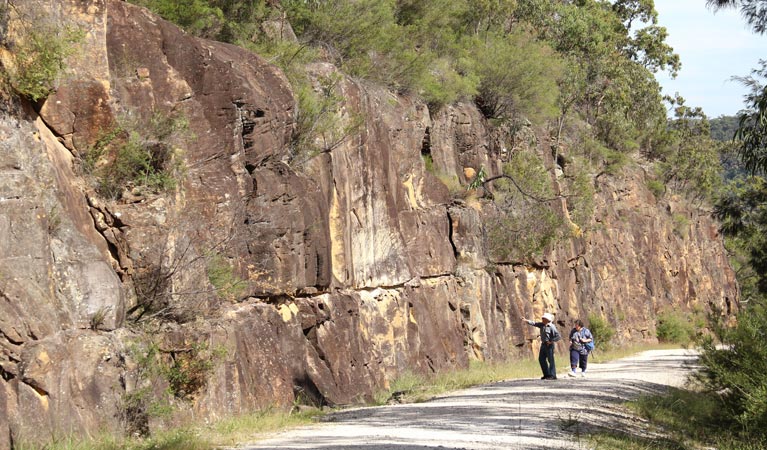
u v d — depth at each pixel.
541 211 41.41
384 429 15.43
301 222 21.92
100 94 15.91
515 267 40.66
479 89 43.66
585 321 49.09
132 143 16.19
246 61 21.72
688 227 74.50
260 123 20.64
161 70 17.78
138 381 14.55
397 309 28.27
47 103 15.30
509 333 38.28
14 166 13.53
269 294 20.55
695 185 81.62
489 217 39.25
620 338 56.19
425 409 19.14
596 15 74.38
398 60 33.88
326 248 23.00
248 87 20.23
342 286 24.66
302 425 16.59
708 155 82.06
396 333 27.91
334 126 24.53
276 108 21.58
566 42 64.00
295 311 21.69
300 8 30.19
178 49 18.56
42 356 12.80
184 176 17.39
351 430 15.41
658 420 19.09
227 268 18.33
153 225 16.31
